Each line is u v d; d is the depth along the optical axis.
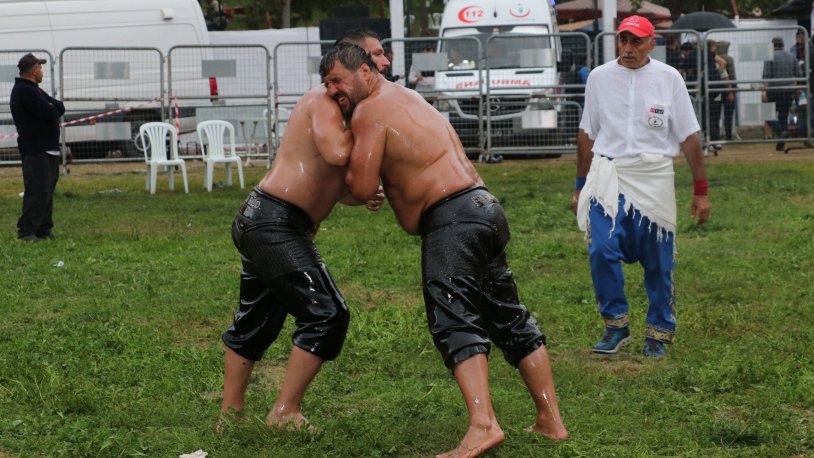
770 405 6.11
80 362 7.22
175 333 8.22
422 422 5.86
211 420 5.93
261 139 22.52
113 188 19.86
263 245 5.46
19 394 6.45
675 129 7.51
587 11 30.41
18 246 12.58
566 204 15.72
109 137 21.55
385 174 5.41
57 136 13.31
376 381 6.78
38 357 7.33
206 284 10.16
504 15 22.83
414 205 5.37
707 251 11.75
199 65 22.92
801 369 6.80
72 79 22.62
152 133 18.80
